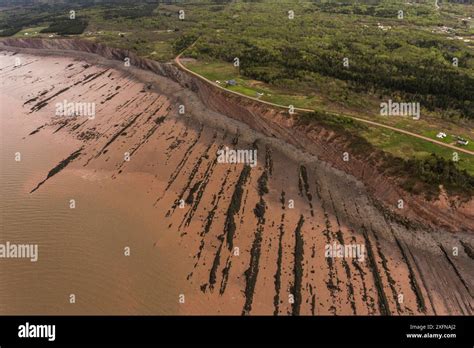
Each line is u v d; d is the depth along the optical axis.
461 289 44.97
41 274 48.03
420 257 48.91
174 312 42.97
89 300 44.56
